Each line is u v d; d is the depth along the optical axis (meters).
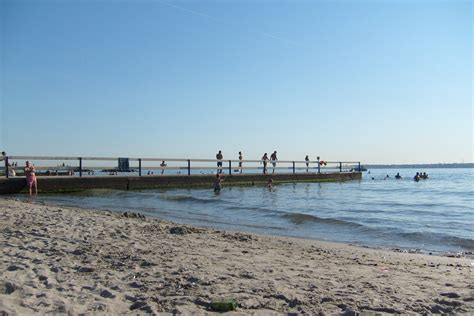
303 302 4.20
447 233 11.13
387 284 5.09
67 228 8.80
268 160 33.91
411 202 21.25
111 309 3.84
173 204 18.23
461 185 40.06
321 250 8.00
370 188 33.81
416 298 4.43
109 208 16.41
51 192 22.81
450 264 6.84
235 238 8.76
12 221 9.63
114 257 6.12
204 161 29.62
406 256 7.79
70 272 5.20
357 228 11.95
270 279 5.14
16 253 6.14
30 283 4.59
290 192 27.52
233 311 3.90
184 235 8.70
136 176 26.03
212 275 5.23
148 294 4.37
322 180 40.50
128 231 8.78
